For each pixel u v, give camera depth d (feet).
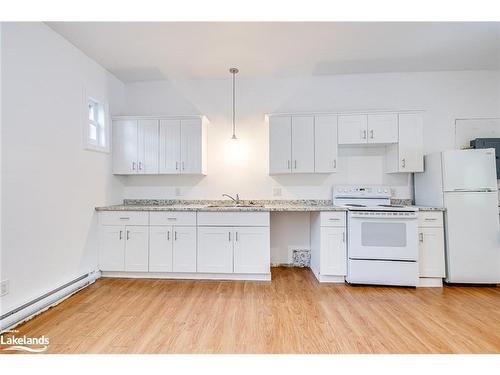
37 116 7.51
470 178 9.29
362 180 11.68
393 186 11.55
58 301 8.12
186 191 12.25
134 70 11.17
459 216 9.33
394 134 10.54
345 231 9.69
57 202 8.23
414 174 11.34
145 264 10.13
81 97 9.46
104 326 6.66
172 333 6.34
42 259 7.63
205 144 11.93
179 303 7.98
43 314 7.30
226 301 8.13
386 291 8.98
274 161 11.00
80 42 8.92
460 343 5.97
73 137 9.00
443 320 7.00
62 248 8.41
